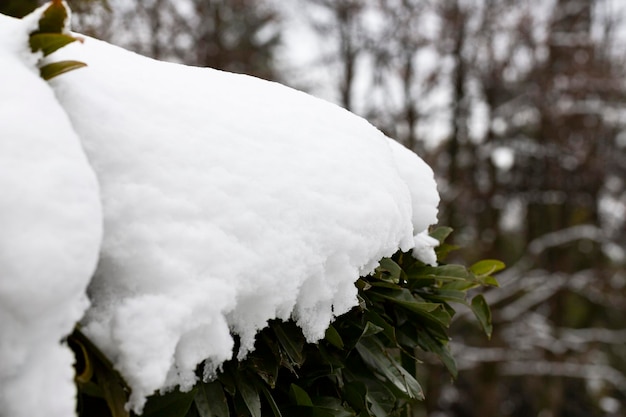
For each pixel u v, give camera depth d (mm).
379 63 5746
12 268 565
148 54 3520
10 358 569
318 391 885
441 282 1078
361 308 856
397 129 5562
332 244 773
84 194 613
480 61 5445
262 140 794
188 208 700
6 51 665
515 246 6266
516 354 5281
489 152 5441
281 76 5465
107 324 644
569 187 5445
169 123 744
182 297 661
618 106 5230
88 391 635
